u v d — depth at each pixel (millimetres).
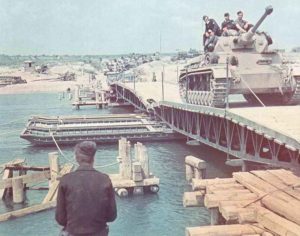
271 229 9508
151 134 38688
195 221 18078
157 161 30422
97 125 40812
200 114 30672
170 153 33219
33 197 21984
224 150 25391
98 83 109625
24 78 175500
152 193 22172
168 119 40688
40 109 78000
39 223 18156
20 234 17000
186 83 34656
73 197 6355
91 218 6340
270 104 32531
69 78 167250
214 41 30906
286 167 19016
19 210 19047
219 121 26531
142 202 20719
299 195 10852
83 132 39344
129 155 22750
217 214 11773
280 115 21547
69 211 6371
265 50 30141
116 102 77938
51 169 22312
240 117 21281
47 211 19578
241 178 12812
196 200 13094
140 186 21938
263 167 23297
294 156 18594
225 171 26266
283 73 29016
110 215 6535
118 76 98875
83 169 6531
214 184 12898
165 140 38875
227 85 25969
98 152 34594
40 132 39594
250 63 29469
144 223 17922
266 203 10500
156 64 134000
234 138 25625
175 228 17359
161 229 17281
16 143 40406
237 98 60656
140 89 58469
